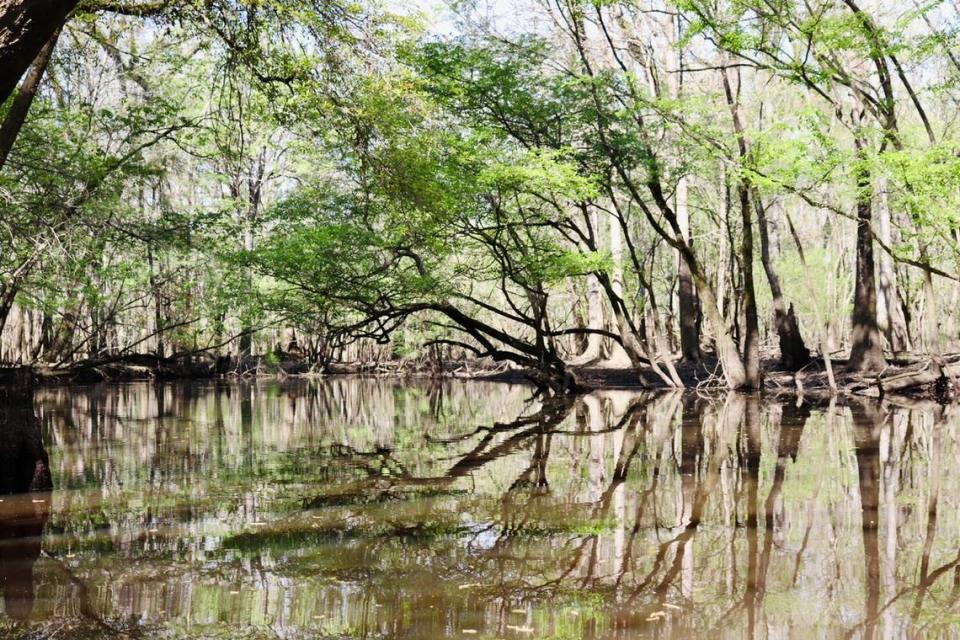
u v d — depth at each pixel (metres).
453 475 12.46
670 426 17.88
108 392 32.31
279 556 7.93
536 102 21.44
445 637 5.87
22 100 10.52
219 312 29.06
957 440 14.74
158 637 5.86
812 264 40.97
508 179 20.44
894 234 28.80
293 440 16.98
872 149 18.12
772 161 19.41
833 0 17.44
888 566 7.46
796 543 8.26
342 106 11.88
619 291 36.91
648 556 7.91
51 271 19.14
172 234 20.75
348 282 21.94
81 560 7.79
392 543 8.44
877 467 12.24
